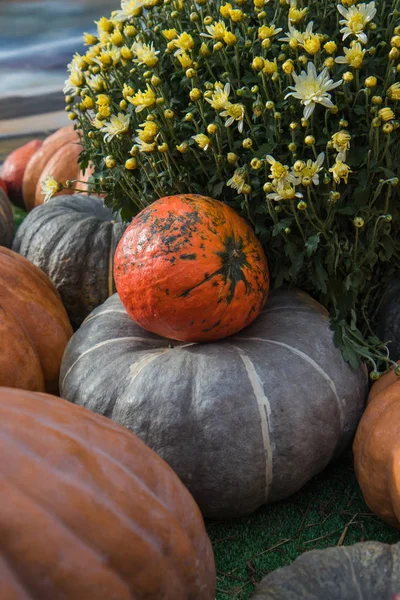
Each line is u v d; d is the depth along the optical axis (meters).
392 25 1.81
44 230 2.71
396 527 1.76
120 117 1.96
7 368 1.95
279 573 1.34
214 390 1.74
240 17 1.79
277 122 1.79
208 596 1.32
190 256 1.75
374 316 2.18
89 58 2.10
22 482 1.10
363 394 1.96
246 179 1.88
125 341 1.98
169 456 1.75
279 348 1.86
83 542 1.09
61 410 1.31
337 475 2.02
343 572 1.33
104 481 1.18
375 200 1.88
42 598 1.04
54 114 5.00
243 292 1.81
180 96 2.02
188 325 1.81
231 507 1.81
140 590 1.15
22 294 2.21
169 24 2.07
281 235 1.92
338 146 1.69
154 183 2.08
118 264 1.85
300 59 1.74
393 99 1.72
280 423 1.75
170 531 1.22
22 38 5.01
